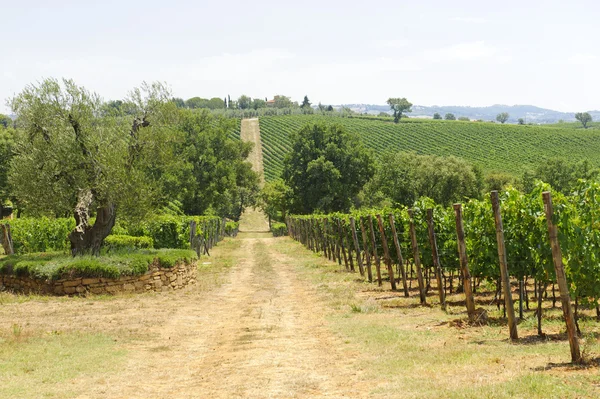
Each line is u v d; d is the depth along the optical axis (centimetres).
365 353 1012
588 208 1073
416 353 973
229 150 7819
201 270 3008
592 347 938
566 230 1013
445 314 1439
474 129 15000
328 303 1734
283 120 17925
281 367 929
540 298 1081
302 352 1048
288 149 14812
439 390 714
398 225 2134
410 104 19338
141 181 2280
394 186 8062
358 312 1539
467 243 1502
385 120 19362
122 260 1977
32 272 1897
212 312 1648
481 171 8412
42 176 2153
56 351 1070
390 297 1850
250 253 4388
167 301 1836
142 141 2377
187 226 3584
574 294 1077
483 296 1816
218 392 790
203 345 1173
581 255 1055
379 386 773
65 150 2142
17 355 1031
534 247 1224
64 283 1862
